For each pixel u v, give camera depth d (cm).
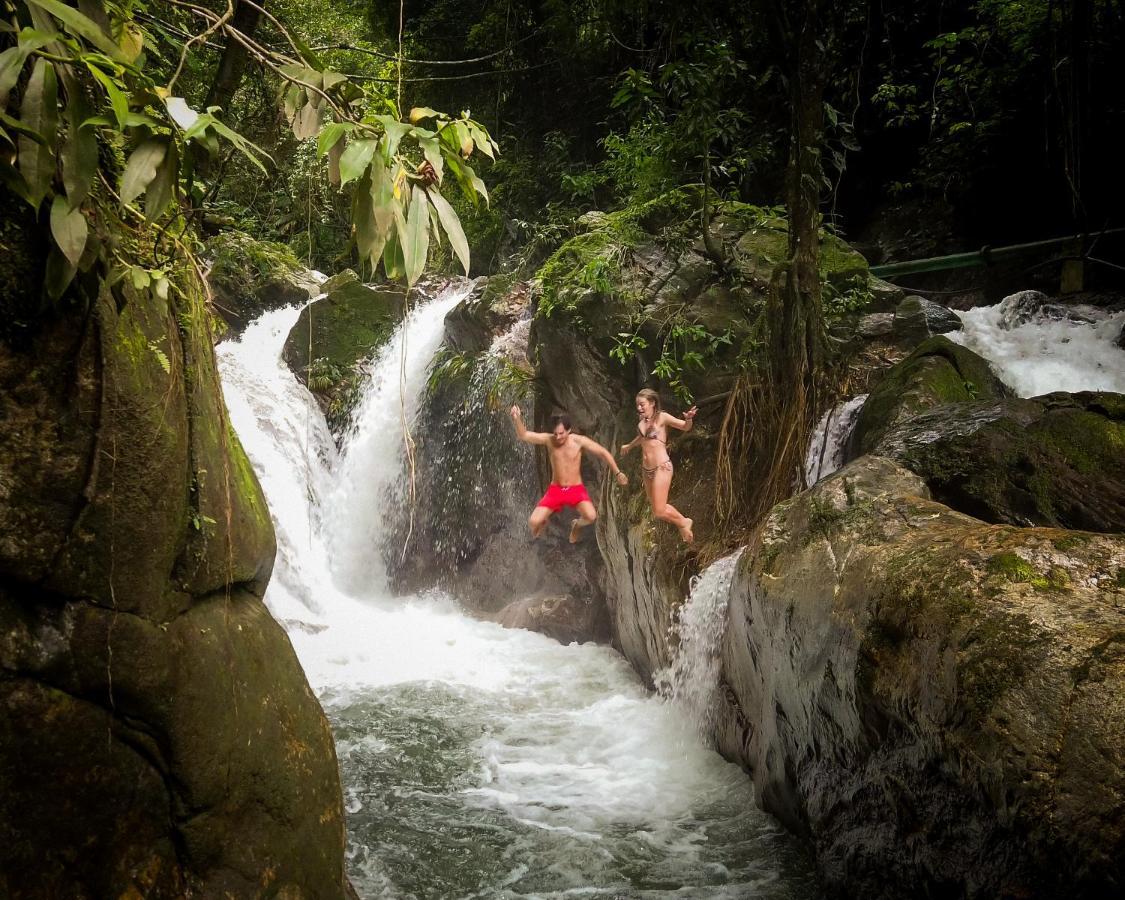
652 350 974
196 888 341
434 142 310
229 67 516
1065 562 450
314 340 1453
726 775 756
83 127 276
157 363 335
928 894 472
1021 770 393
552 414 1132
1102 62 1280
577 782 759
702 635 805
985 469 644
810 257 895
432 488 1305
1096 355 1009
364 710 903
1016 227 1428
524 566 1222
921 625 476
